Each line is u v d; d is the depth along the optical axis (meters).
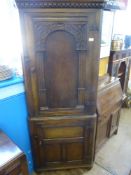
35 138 1.50
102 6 1.08
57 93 1.36
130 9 2.55
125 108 3.16
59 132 1.50
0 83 1.28
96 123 1.56
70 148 1.60
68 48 1.21
